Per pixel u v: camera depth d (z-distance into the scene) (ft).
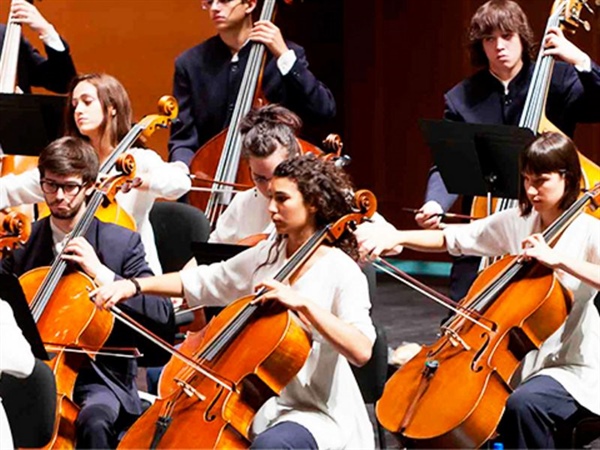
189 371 30.71
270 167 34.27
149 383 40.37
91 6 61.16
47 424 30.86
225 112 46.91
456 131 37.47
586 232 33.45
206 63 46.98
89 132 38.60
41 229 34.42
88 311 32.53
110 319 32.63
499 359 32.81
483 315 33.53
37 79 49.08
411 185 69.10
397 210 69.67
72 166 33.09
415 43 68.18
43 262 34.22
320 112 46.52
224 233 38.91
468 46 42.65
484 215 41.14
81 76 39.11
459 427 31.96
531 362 34.09
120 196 38.93
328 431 29.76
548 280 32.94
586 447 39.73
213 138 44.78
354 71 70.13
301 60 46.37
